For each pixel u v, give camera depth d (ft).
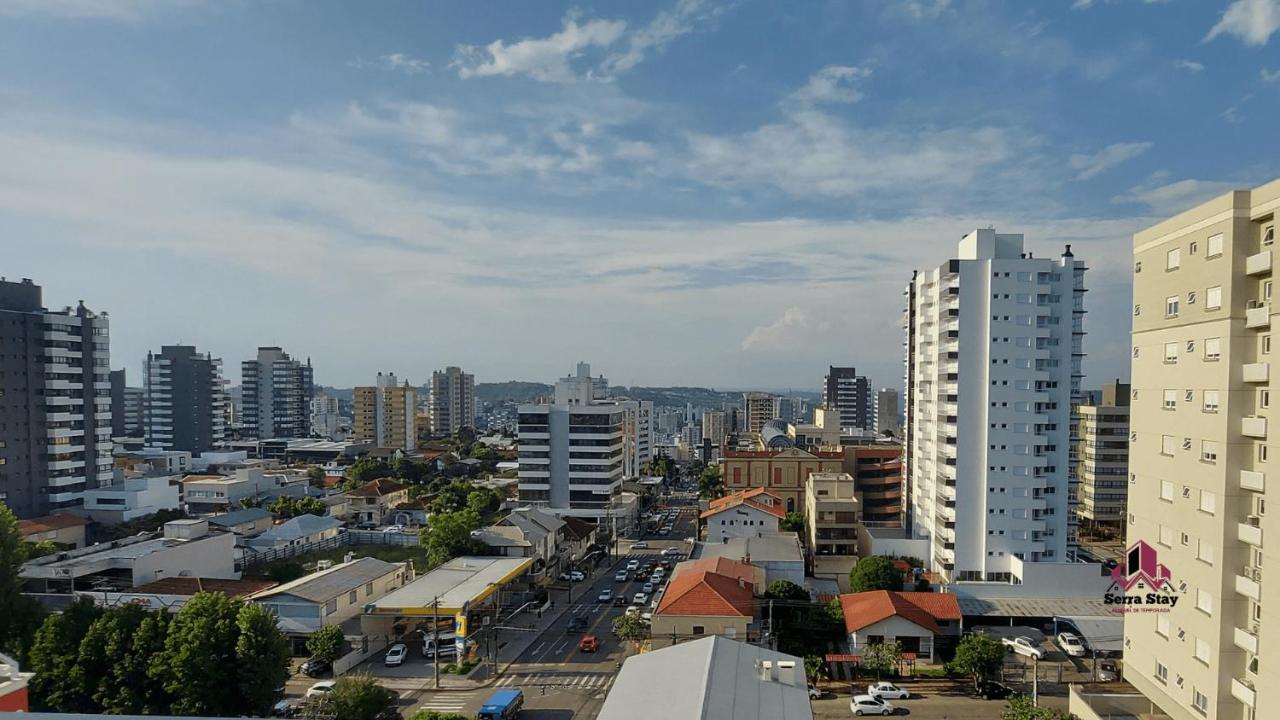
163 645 173.99
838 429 589.32
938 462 313.53
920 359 347.36
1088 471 437.17
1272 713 113.19
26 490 386.73
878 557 286.87
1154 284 146.30
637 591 318.04
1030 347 294.05
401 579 282.15
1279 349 113.29
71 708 169.27
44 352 398.21
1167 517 140.67
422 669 223.10
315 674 212.43
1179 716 135.74
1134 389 153.28
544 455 471.62
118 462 586.04
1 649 179.63
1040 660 227.81
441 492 515.50
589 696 201.98
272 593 230.07
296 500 449.89
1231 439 123.54
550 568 337.52
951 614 237.66
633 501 484.74
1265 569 115.44
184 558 292.20
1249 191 122.21
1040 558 294.46
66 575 261.03
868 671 212.64
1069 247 299.38
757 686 123.24
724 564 264.31
